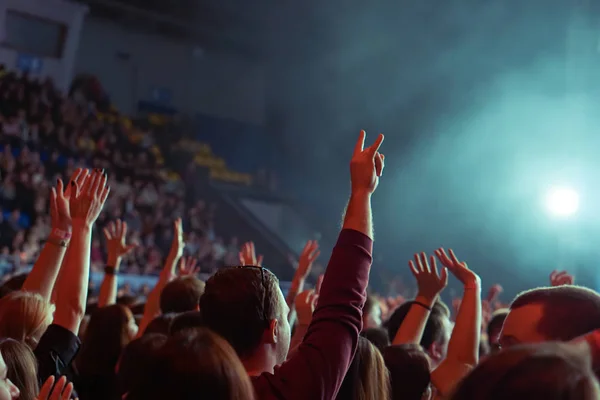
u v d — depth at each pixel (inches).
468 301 99.7
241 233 746.8
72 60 779.4
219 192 780.0
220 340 48.7
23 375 75.8
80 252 90.7
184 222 655.8
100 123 702.5
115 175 649.6
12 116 621.3
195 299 119.4
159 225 610.9
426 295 109.6
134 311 171.9
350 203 68.9
